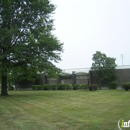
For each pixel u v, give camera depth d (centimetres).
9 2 2017
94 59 3303
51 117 902
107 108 1130
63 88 3597
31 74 2656
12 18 2095
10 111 1102
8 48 2103
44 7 2238
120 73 3284
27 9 2162
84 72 3747
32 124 771
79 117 886
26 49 2045
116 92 2295
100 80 3359
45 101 1579
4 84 2270
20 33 2075
